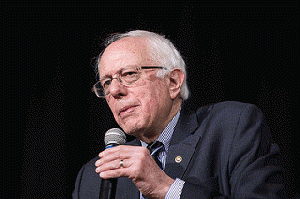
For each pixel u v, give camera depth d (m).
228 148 2.73
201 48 7.59
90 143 7.48
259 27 7.62
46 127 7.69
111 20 7.92
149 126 2.97
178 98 3.24
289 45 7.46
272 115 7.28
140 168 2.33
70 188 7.48
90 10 7.89
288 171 6.79
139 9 7.81
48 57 7.92
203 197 2.31
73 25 7.96
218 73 7.45
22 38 7.88
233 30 7.68
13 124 7.71
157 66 3.04
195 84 7.30
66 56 7.95
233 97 7.48
